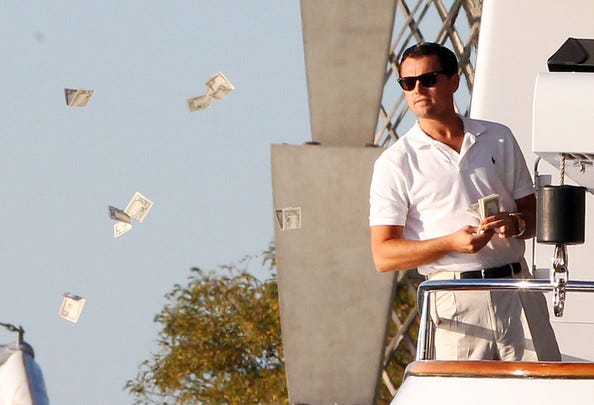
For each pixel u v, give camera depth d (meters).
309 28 29.70
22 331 20.64
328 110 29.94
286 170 30.06
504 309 19.06
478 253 19.14
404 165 19.31
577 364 16.47
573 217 16.36
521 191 19.55
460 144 19.38
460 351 19.02
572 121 15.84
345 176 29.94
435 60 19.17
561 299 17.02
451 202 19.20
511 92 25.06
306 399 30.11
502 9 25.14
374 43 29.62
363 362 30.11
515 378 16.53
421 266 19.17
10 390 20.11
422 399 16.70
